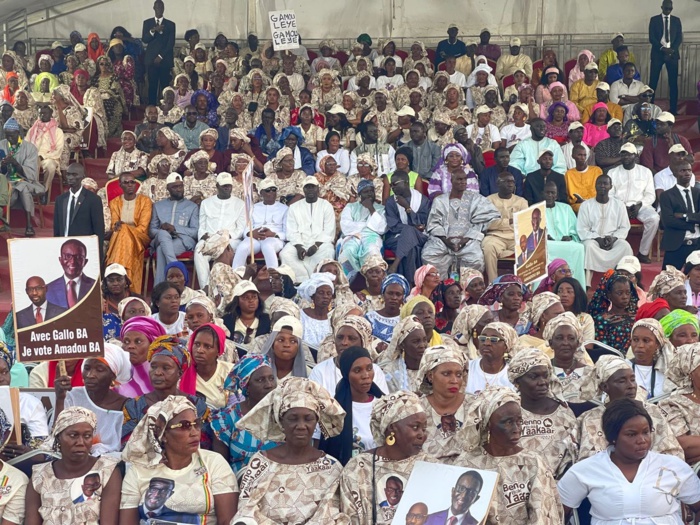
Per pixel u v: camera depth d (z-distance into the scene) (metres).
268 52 16.97
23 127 14.77
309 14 18.11
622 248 11.59
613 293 8.02
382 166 13.31
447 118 13.83
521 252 7.73
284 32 15.27
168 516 4.76
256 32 18.20
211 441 5.46
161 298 7.54
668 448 5.20
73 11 17.88
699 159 14.88
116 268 8.42
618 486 4.85
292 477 4.73
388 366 6.29
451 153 12.12
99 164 14.45
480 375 6.03
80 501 4.84
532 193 12.32
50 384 6.44
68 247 5.56
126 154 13.40
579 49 17.89
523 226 7.73
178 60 16.91
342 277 8.91
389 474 4.66
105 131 15.20
